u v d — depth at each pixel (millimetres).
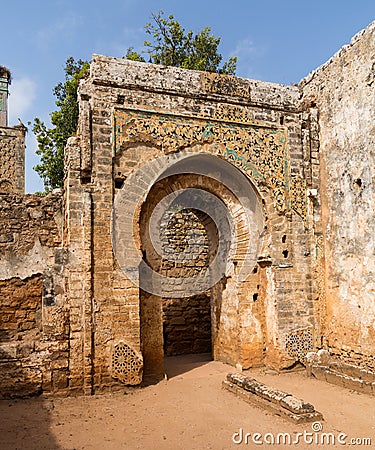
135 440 5918
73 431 6297
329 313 10094
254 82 10453
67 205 8891
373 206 9000
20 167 21219
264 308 10336
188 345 13305
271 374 9656
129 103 9320
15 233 9727
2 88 24094
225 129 9992
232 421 6566
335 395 7895
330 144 10328
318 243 10367
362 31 9438
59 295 8398
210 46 20938
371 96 9141
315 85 10812
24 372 8023
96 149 8922
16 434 6180
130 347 8570
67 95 19625
